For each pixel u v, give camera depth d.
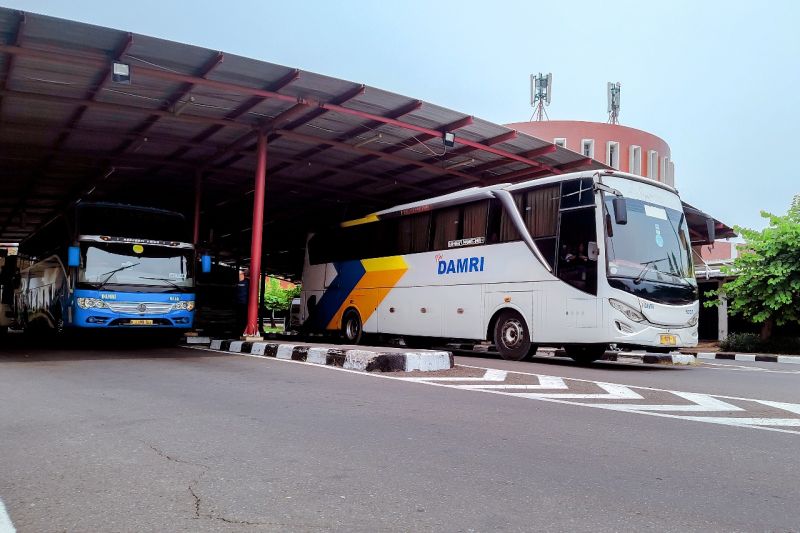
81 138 15.71
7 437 4.75
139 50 11.26
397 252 16.19
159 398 6.66
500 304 13.04
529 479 3.75
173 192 21.94
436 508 3.21
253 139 16.09
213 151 17.30
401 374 9.14
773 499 3.44
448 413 5.88
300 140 15.72
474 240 13.91
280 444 4.55
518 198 13.01
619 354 16.42
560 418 5.72
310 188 20.95
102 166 18.08
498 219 13.39
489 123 14.62
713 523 3.05
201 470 3.87
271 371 9.40
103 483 3.61
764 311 18.08
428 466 4.00
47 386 7.58
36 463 4.02
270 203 23.53
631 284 11.16
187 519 3.03
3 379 8.25
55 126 14.83
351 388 7.53
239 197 22.41
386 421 5.44
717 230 19.89
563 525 2.99
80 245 13.78
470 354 15.88
